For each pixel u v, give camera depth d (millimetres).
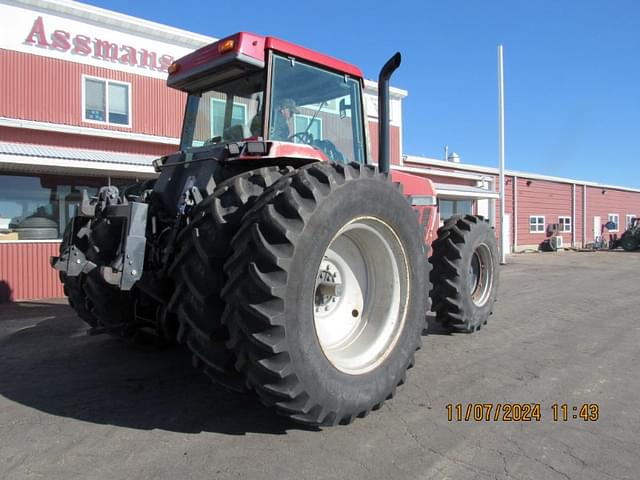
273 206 2762
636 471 2686
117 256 3412
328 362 2914
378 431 3129
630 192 36844
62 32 12695
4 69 11984
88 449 2859
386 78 4352
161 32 14039
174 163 4027
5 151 9734
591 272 14695
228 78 4180
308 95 4145
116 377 4164
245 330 2645
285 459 2750
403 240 3469
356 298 3545
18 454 2797
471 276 6004
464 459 2791
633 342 5523
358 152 4633
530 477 2607
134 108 13750
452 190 18859
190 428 3146
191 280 2902
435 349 5129
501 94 19234
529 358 4828
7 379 4148
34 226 10750
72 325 6582
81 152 11242
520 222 27328
